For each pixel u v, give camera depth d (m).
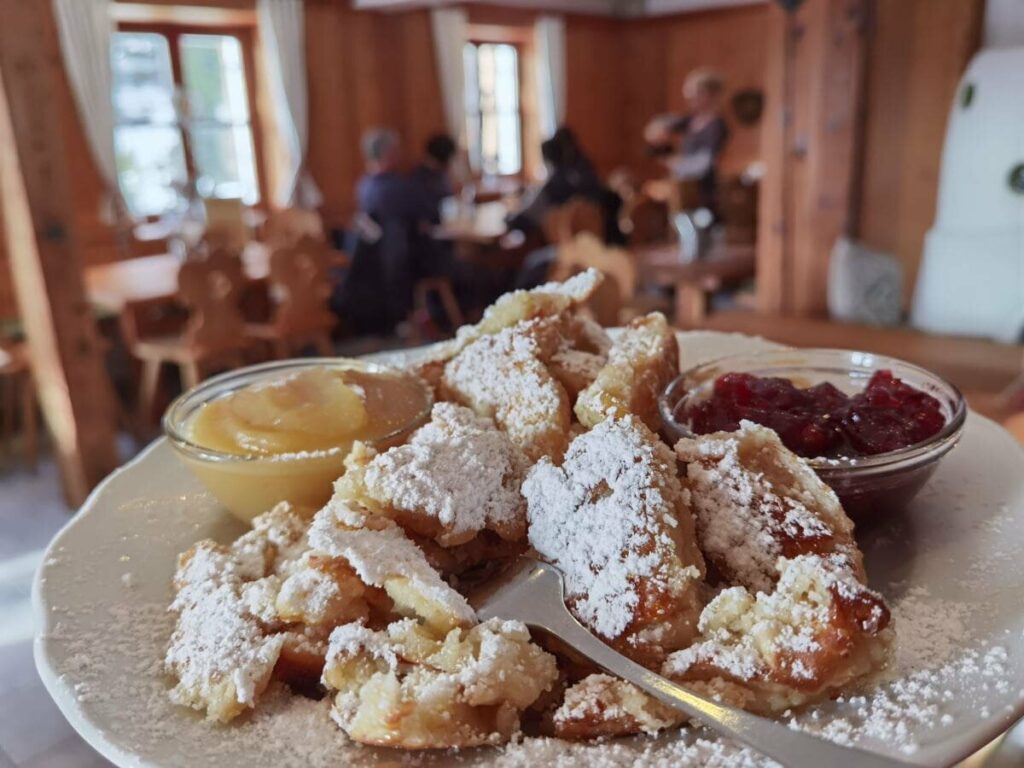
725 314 2.56
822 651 0.67
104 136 5.11
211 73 6.05
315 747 0.69
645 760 0.65
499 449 0.93
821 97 2.96
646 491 0.78
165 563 1.00
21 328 3.92
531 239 5.23
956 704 0.67
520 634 0.73
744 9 8.61
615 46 9.50
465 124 7.77
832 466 0.94
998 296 2.69
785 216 3.16
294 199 6.44
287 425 1.06
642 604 0.73
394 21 7.07
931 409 1.06
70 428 3.19
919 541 0.97
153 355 3.89
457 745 0.68
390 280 4.92
